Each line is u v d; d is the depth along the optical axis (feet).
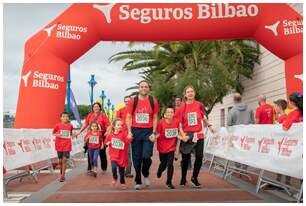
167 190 23.13
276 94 55.88
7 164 23.89
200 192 22.31
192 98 24.54
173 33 38.93
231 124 32.81
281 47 38.81
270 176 29.12
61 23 38.83
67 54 39.19
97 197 20.89
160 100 84.58
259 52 62.49
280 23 38.22
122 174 24.21
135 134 23.49
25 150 27.63
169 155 24.11
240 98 32.96
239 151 26.50
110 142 24.50
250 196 20.89
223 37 39.81
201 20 38.29
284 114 25.85
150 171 34.58
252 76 66.64
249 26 38.83
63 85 39.47
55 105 38.60
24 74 38.75
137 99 23.70
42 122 37.96
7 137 24.66
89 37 39.22
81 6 38.91
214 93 61.00
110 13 38.45
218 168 34.88
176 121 24.38
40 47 38.83
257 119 31.30
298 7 46.93
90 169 32.30
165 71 82.99
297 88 38.22
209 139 36.50
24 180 28.94
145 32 38.86
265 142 22.54
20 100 38.63
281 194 21.45
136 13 38.37
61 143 28.71
